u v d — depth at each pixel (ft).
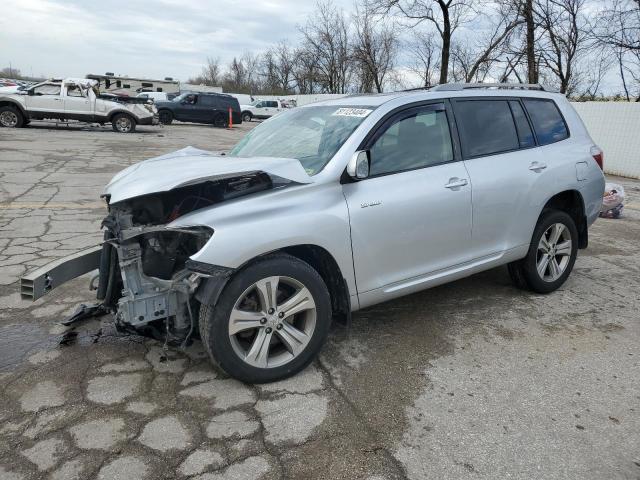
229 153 14.40
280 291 10.78
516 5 60.34
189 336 10.38
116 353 11.61
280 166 10.69
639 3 53.57
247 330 10.50
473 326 13.67
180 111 98.43
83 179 34.35
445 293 16.05
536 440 9.12
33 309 13.88
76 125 80.59
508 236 14.47
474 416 9.76
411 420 9.59
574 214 16.51
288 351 10.82
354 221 11.17
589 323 14.08
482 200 13.50
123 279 10.31
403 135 12.49
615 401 10.39
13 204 26.08
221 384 10.53
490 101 14.55
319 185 10.95
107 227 10.85
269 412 9.68
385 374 11.16
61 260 11.34
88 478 7.91
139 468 8.14
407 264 12.35
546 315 14.52
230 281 9.93
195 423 9.29
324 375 11.06
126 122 73.41
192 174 10.17
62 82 70.38
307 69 169.17
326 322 11.00
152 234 10.60
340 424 9.41
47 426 9.07
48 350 11.68
